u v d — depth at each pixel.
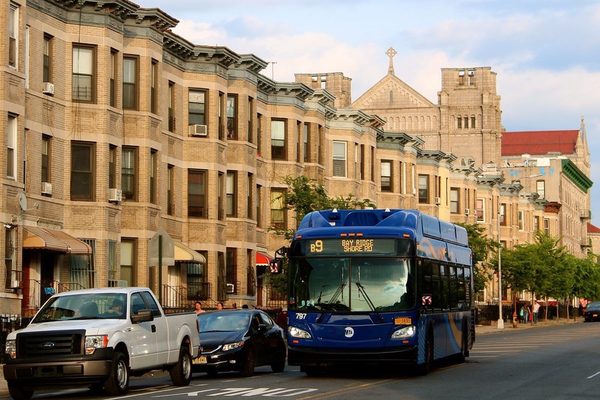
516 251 105.50
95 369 25.36
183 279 54.16
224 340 32.91
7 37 39.53
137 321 27.19
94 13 45.81
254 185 60.06
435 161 92.62
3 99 39.25
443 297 35.69
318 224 33.12
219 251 56.16
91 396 26.69
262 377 33.06
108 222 46.03
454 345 37.50
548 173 153.25
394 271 31.41
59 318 26.92
